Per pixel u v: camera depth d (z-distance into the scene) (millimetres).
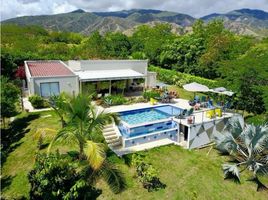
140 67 47656
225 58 54969
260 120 29109
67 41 120688
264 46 52344
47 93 36344
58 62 46906
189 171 21312
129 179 19125
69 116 17422
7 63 48188
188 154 24406
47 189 14773
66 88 37406
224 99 38312
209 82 49562
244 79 31828
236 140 24469
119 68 45562
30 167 20125
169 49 67812
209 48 57688
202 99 37250
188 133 26016
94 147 14688
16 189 17766
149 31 111875
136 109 33688
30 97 33969
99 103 35594
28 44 86875
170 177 20141
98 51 79125
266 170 21234
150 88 45938
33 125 28375
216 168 22219
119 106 35125
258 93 32031
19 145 24469
